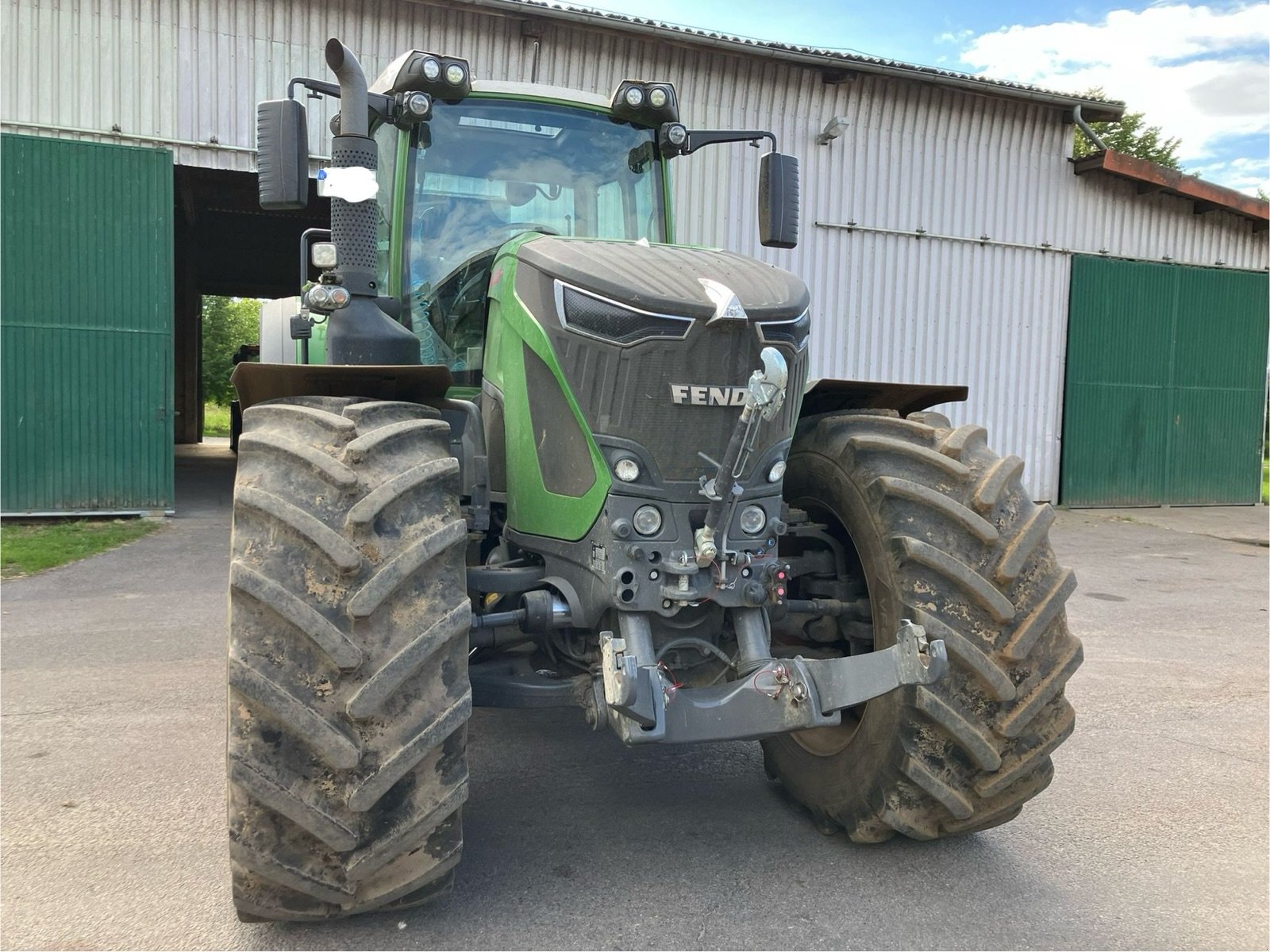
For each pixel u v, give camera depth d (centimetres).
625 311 260
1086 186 1357
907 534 282
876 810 283
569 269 272
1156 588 806
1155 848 316
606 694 239
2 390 948
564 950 244
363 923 255
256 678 216
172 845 300
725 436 266
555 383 276
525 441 288
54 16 947
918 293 1284
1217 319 1436
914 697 264
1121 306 1385
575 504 274
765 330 268
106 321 974
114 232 968
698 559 258
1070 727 281
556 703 281
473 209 364
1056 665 277
